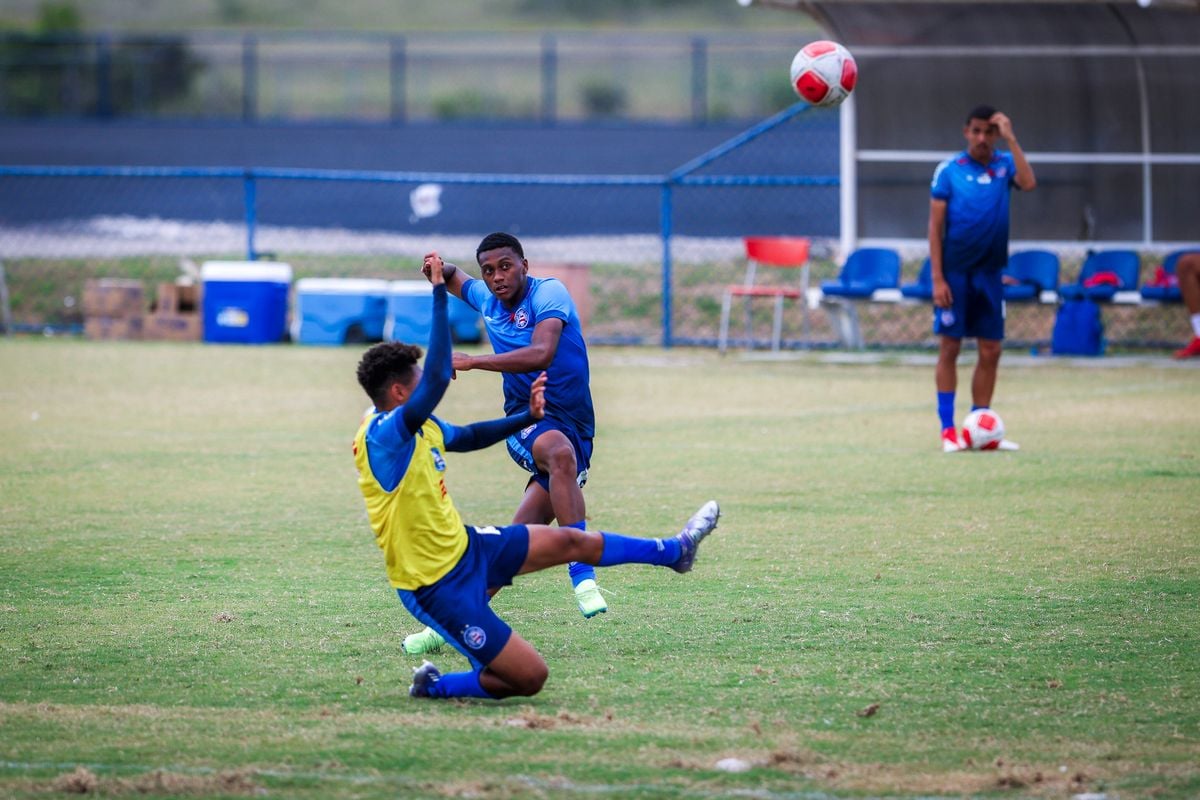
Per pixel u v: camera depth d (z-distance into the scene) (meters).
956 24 65.88
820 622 22.83
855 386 56.12
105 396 52.41
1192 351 61.97
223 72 166.88
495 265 22.23
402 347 18.19
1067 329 64.31
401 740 17.14
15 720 17.95
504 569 18.77
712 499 33.69
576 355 22.83
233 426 45.53
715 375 59.75
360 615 23.41
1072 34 66.12
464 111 161.88
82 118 131.75
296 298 72.25
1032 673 19.98
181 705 18.66
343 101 168.25
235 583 25.58
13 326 75.56
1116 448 40.62
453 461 39.62
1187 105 67.56
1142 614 23.16
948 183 39.84
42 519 31.20
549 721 17.81
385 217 97.62
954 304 40.25
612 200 99.19
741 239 90.00
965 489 34.66
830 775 15.91
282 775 15.93
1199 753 16.66
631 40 195.38
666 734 17.36
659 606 23.94
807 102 38.19
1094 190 68.56
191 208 99.69
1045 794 15.36
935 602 24.03
